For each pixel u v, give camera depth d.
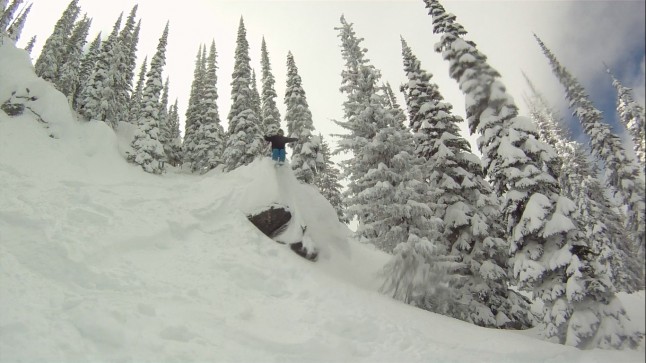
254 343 7.75
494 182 13.01
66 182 14.12
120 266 9.70
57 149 18.58
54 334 6.23
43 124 20.61
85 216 11.46
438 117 16.72
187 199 15.45
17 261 8.47
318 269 13.72
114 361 6.05
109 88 34.00
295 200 17.22
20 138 17.92
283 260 12.75
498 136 12.26
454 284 13.20
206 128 35.78
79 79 41.62
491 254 14.59
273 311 9.66
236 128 30.03
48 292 7.60
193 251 11.95
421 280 12.70
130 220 12.25
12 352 5.54
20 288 7.41
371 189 13.31
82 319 6.80
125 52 40.66
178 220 13.38
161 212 13.59
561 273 10.37
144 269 9.95
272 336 8.26
